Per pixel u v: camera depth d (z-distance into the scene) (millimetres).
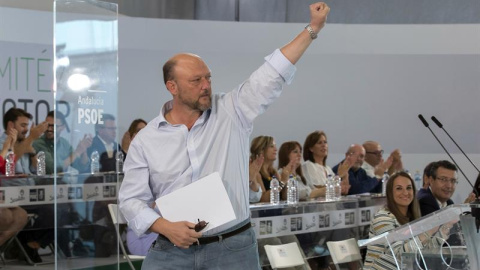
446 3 10867
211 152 3574
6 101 8641
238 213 3582
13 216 7496
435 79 10359
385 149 10344
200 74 3508
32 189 7621
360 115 10312
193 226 3416
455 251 4449
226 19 10734
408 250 4562
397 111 10344
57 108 4117
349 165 8766
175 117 3643
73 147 4191
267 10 10805
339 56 10273
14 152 8508
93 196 4301
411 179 6453
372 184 8992
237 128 3609
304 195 7953
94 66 4273
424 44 10336
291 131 10195
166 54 9766
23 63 8781
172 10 10617
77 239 4230
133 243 6406
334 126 10281
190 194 3469
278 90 3596
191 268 3561
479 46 10312
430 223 4492
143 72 9672
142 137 3617
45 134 8633
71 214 4203
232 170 3582
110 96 4352
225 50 9992
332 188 7824
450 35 10336
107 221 4363
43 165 8461
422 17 10906
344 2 10977
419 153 10359
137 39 9648
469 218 4301
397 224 6383
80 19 4203
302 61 10219
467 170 10289
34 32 8852
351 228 7535
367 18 10953
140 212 3545
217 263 3549
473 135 10320
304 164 8531
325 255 7199
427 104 10375
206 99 3525
